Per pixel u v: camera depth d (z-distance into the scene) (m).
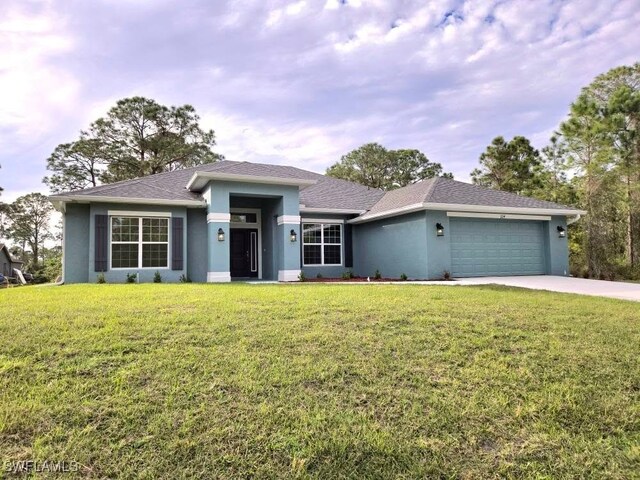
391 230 17.05
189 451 2.95
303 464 2.88
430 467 2.93
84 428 3.13
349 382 4.03
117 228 14.20
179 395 3.64
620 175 22.03
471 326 5.86
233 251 18.02
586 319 6.62
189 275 15.36
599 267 21.61
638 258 22.06
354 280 15.82
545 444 3.23
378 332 5.48
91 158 31.27
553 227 17.48
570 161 23.86
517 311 6.98
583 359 4.76
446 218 15.50
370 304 7.30
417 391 3.91
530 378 4.24
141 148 31.98
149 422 3.24
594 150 22.59
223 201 14.84
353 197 20.17
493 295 9.03
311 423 3.32
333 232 18.73
